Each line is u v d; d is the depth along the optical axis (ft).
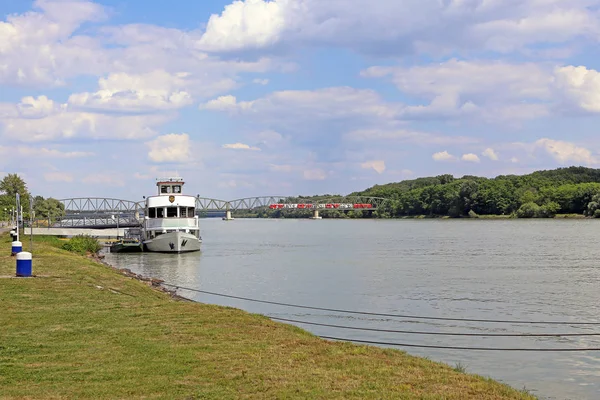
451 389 60.70
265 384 60.49
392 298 166.30
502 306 152.76
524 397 59.77
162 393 57.36
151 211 339.36
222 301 160.86
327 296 170.40
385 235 572.92
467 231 599.57
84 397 55.93
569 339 113.70
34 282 130.00
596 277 215.10
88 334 81.46
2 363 66.69
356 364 69.31
